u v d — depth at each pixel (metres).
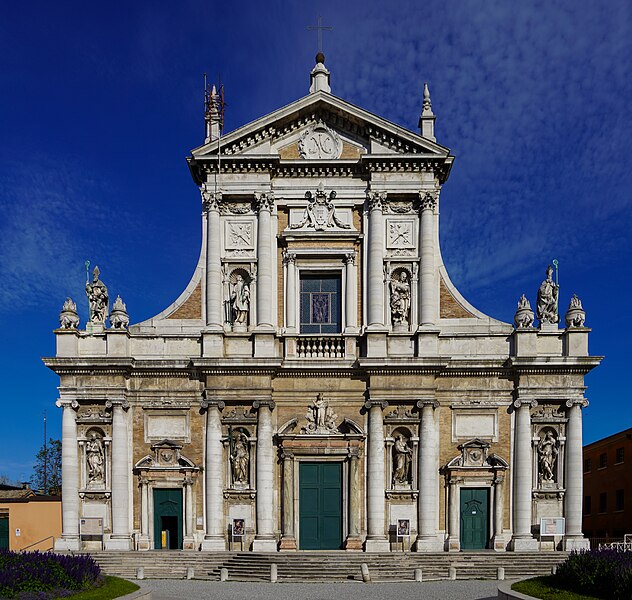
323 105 36.25
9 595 18.47
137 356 35.19
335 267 35.88
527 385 34.12
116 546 33.03
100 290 35.59
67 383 34.28
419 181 35.88
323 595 24.81
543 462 33.94
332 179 36.34
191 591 25.81
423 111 36.59
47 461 73.81
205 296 35.72
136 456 34.38
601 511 53.59
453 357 34.66
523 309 34.84
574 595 20.22
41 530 41.62
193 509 33.84
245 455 34.22
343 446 34.03
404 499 33.72
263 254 35.41
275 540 33.41
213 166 35.97
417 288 35.47
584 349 34.28
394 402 34.28
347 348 34.88
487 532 33.75
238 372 34.28
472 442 34.03
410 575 29.28
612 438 51.28
